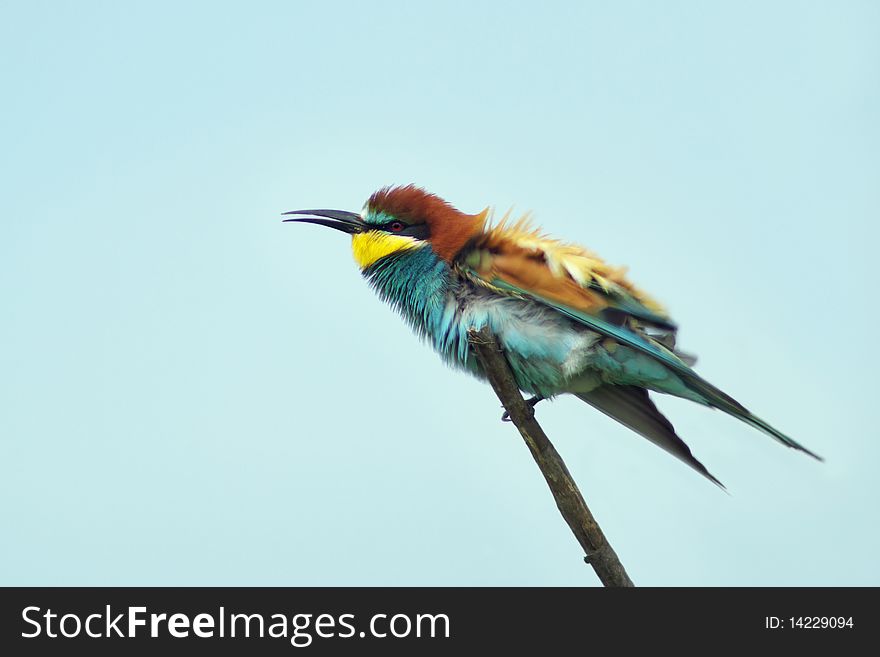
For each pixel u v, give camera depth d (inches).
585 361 398.6
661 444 411.2
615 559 324.5
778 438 382.6
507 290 399.2
